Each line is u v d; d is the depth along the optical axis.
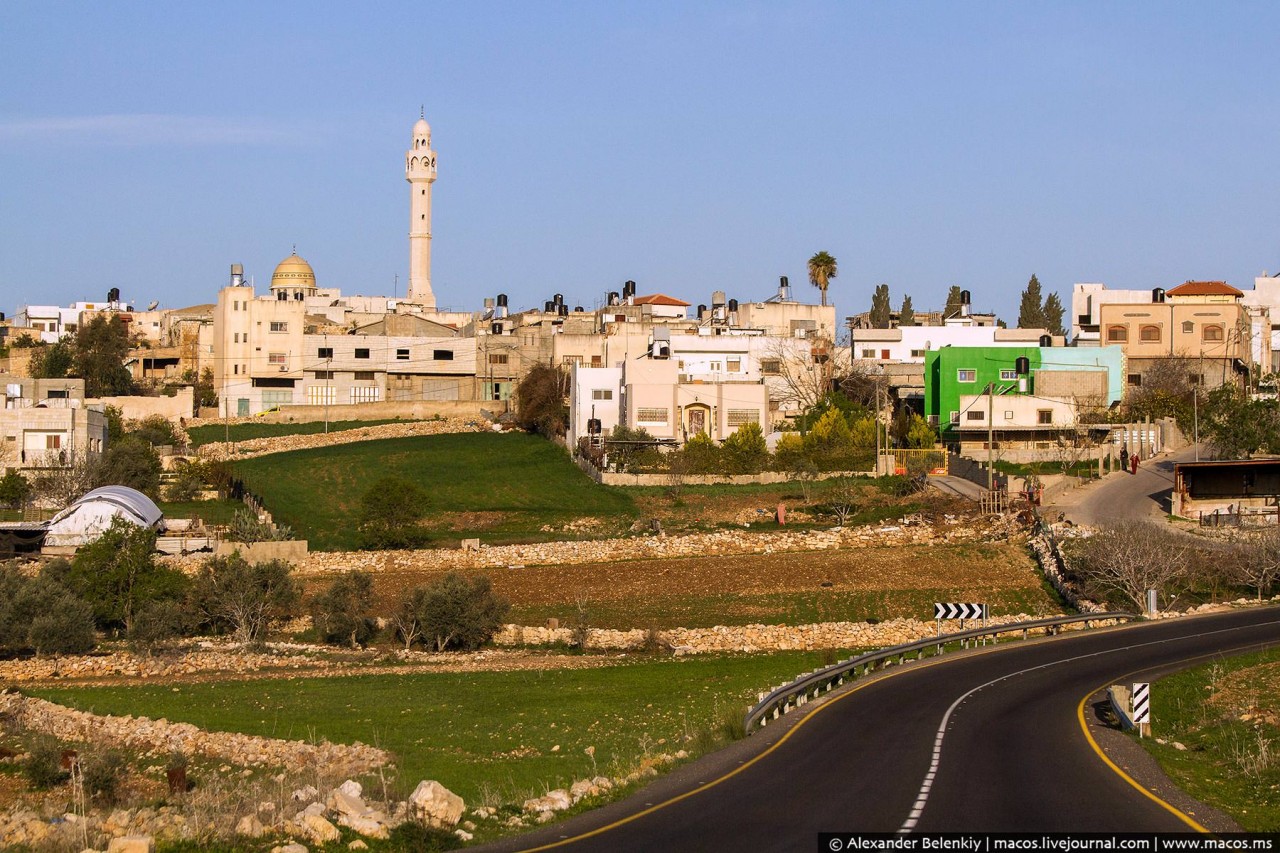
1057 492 127.06
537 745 55.28
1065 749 42.19
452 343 193.50
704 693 66.94
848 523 118.50
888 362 188.50
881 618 93.12
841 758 40.56
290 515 126.81
